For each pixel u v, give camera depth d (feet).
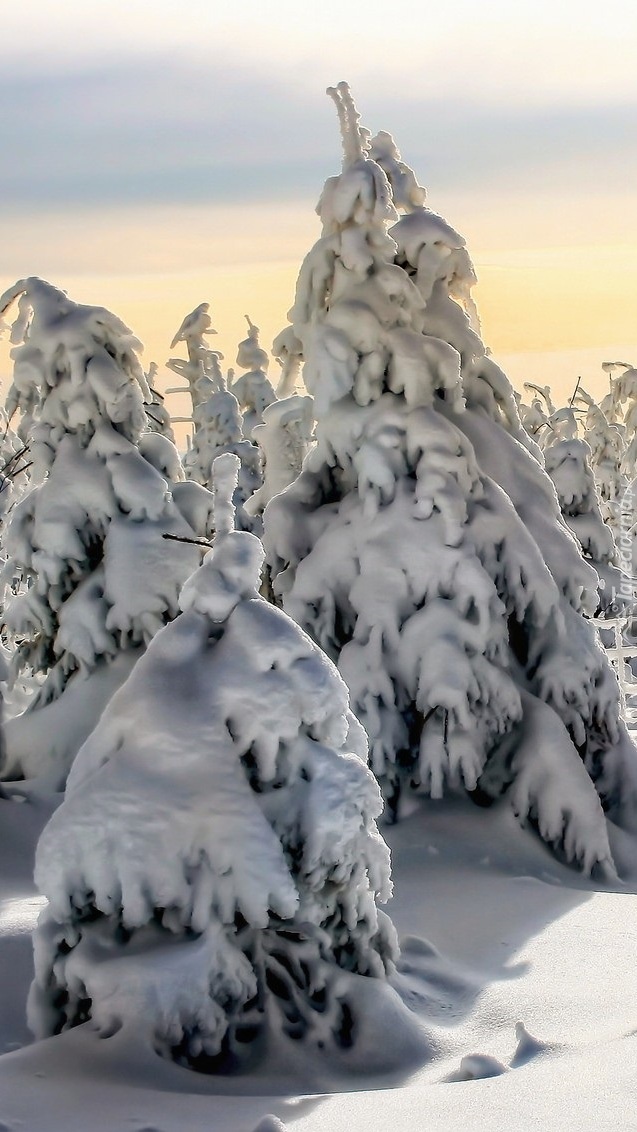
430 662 49.96
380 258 54.60
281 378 61.26
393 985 28.09
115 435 59.41
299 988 25.73
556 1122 16.65
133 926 24.90
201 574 27.09
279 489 64.03
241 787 25.22
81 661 58.39
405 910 40.50
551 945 34.83
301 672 26.14
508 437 56.65
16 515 60.03
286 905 24.61
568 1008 27.76
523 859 48.16
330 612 52.75
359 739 28.45
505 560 52.54
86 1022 24.26
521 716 51.34
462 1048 25.49
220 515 27.50
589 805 49.57
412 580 51.24
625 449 175.52
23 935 33.81
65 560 59.00
